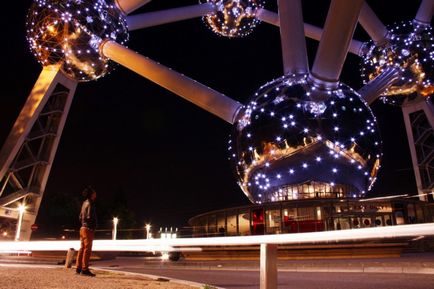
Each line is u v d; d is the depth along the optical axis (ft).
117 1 140.05
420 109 171.63
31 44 138.51
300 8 110.32
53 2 131.85
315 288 32.78
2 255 116.47
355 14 74.64
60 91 149.38
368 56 153.28
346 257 78.89
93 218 39.32
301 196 99.71
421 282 35.12
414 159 171.01
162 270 62.80
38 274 37.50
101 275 41.52
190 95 116.67
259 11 151.33
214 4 151.74
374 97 126.72
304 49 107.55
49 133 145.48
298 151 98.43
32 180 143.64
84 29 131.13
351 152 99.45
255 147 102.27
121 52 128.16
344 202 90.79
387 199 92.63
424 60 145.07
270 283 17.65
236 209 99.30
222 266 66.28
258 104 104.12
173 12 150.10
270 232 92.22
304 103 98.32
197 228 111.55
